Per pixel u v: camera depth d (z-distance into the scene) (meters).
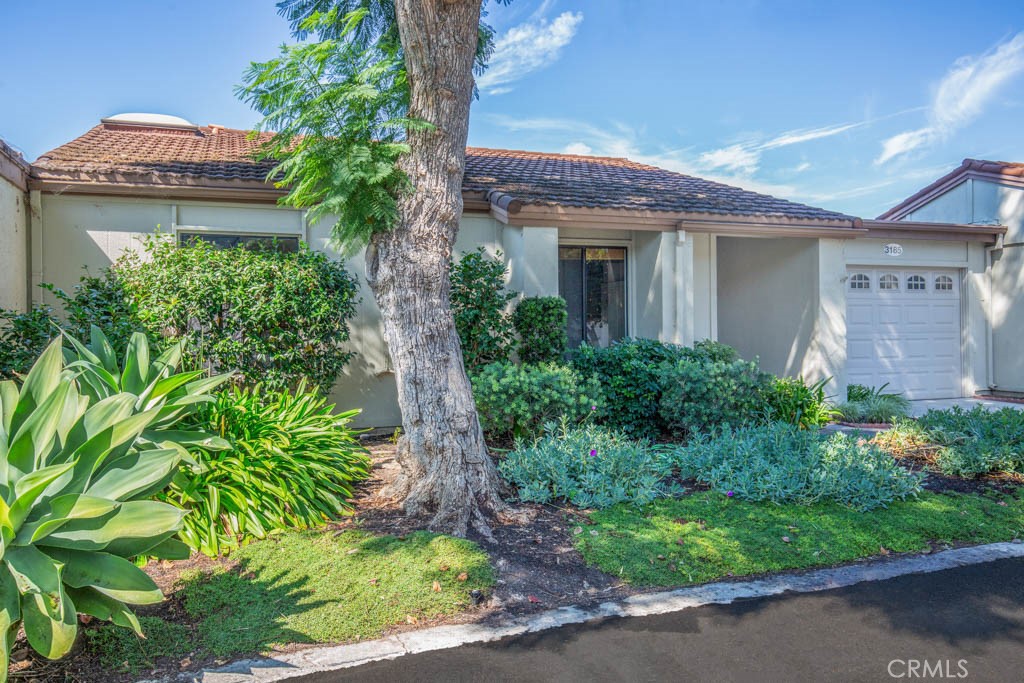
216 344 6.94
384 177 5.12
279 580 3.92
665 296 9.69
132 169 7.73
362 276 8.67
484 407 6.84
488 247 9.39
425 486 5.01
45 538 2.87
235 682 3.01
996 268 12.19
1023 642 3.38
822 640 3.40
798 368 10.94
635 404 7.91
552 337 8.27
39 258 7.54
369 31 6.93
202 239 8.10
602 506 5.24
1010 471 6.31
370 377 8.73
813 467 5.71
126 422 3.28
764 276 11.68
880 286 11.80
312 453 5.48
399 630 3.52
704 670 3.11
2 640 2.60
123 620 2.92
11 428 3.30
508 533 4.75
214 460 4.91
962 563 4.46
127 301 6.80
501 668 3.13
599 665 3.16
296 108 5.39
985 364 12.38
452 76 5.22
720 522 4.97
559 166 12.77
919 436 7.21
